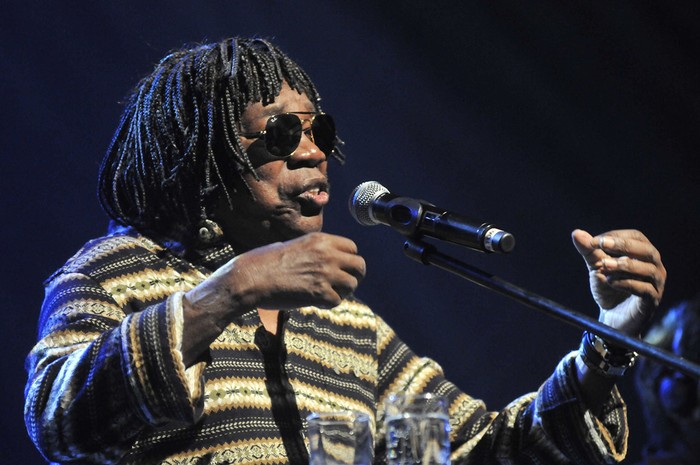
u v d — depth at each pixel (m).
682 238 23.84
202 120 8.45
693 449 6.14
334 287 6.96
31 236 19.52
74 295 7.84
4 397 19.00
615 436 8.43
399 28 24.39
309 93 8.88
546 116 24.72
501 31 24.86
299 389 8.20
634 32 24.45
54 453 7.10
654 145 24.22
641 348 6.15
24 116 19.77
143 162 8.52
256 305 6.98
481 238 6.86
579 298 24.19
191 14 21.17
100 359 6.97
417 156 24.20
